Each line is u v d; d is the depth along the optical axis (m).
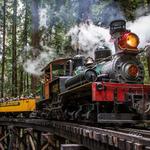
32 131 12.95
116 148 5.53
